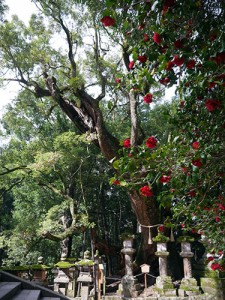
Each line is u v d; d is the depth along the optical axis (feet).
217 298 25.59
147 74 8.72
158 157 9.12
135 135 29.30
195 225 12.35
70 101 36.70
